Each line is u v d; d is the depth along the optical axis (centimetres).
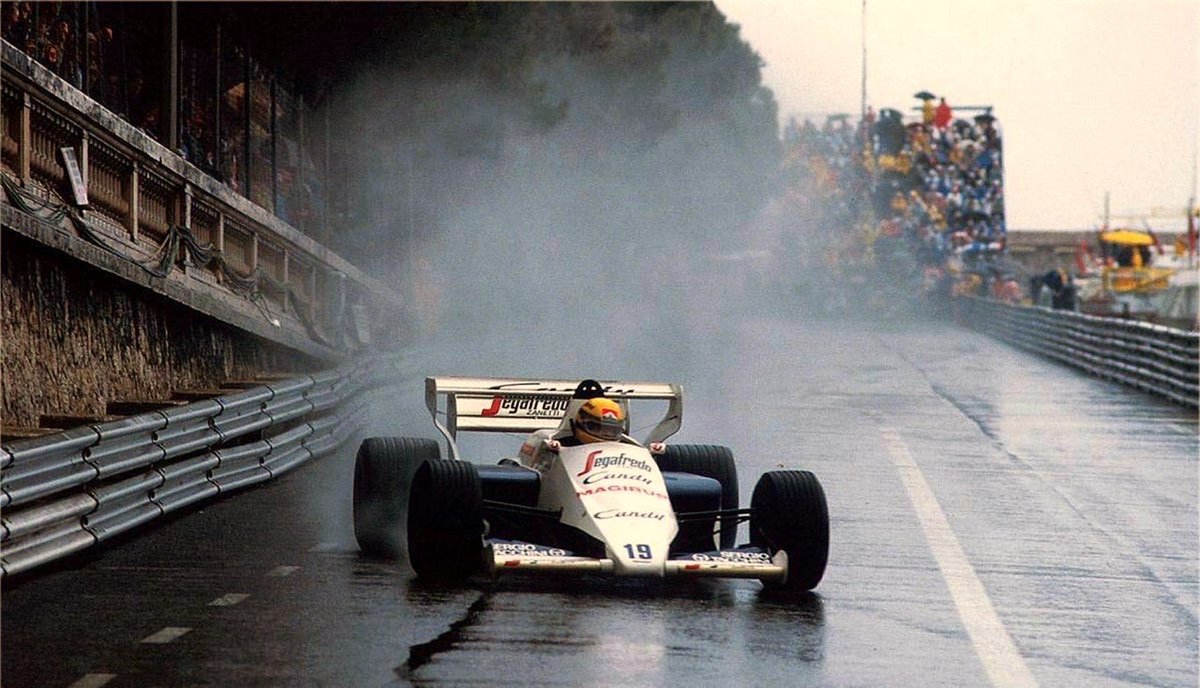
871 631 3666
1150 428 9212
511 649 3278
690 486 4172
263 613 3612
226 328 7819
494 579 4034
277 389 6181
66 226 5912
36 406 5534
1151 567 4812
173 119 7812
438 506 3838
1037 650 3584
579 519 3778
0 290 5247
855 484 6362
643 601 3847
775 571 3853
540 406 4578
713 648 3375
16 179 5516
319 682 2988
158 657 3172
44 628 3441
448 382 4500
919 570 4544
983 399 10662
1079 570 4688
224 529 4903
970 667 3369
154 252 6888
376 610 3647
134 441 4634
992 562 4744
